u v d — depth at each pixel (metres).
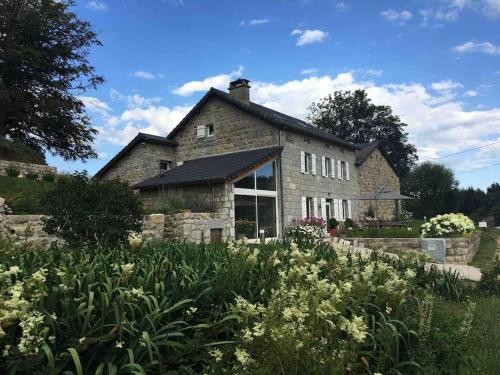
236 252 4.89
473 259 15.74
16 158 21.12
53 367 2.40
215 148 23.20
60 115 27.75
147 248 5.97
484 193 70.31
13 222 9.83
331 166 26.05
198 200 18.12
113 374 2.51
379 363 3.22
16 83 27.03
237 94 24.39
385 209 34.16
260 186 19.92
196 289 3.72
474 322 5.48
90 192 7.20
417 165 56.62
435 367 3.85
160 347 3.15
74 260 4.61
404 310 4.30
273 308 2.73
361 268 5.49
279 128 21.22
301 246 7.64
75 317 2.79
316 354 2.59
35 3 27.58
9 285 2.98
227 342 2.99
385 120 56.72
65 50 28.19
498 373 3.92
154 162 23.77
